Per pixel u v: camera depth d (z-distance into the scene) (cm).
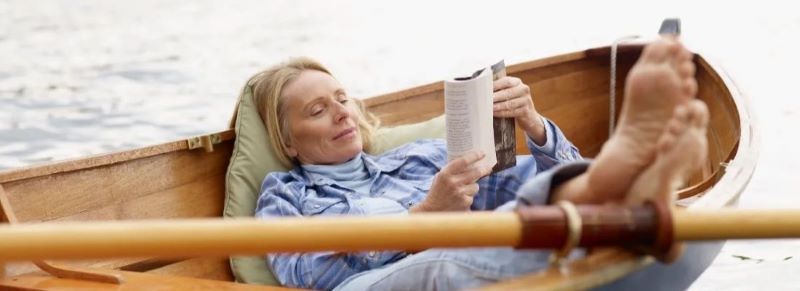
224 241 134
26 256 132
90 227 133
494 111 216
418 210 202
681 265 173
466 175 199
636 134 145
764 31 671
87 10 876
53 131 477
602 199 149
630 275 157
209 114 512
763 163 405
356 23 786
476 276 167
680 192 214
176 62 648
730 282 297
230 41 723
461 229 137
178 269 223
